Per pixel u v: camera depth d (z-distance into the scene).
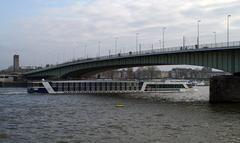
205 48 97.38
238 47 89.00
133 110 81.12
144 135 48.75
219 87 96.81
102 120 63.78
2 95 129.50
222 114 71.75
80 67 169.62
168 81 160.62
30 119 65.50
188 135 48.72
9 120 64.12
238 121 62.00
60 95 130.88
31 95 130.12
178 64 111.56
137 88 152.75
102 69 172.38
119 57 139.62
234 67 92.62
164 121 62.19
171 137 47.31
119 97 124.94
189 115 70.69
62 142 44.66
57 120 64.06
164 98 122.56
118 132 51.09
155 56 123.00
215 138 46.72
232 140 45.53
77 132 51.34
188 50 103.44
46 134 49.88
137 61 133.25
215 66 97.19
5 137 47.81
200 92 170.38
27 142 44.62
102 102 102.75
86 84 144.00
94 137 47.53
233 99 95.50
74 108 85.25
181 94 148.62
